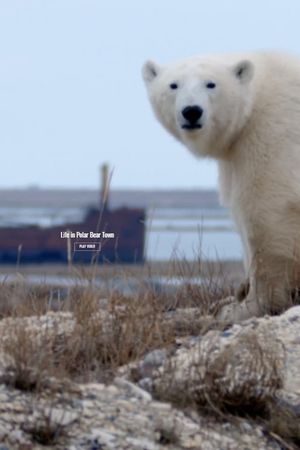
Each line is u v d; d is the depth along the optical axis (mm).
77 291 16062
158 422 12094
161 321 14867
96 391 12664
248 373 12867
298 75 17734
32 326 14398
